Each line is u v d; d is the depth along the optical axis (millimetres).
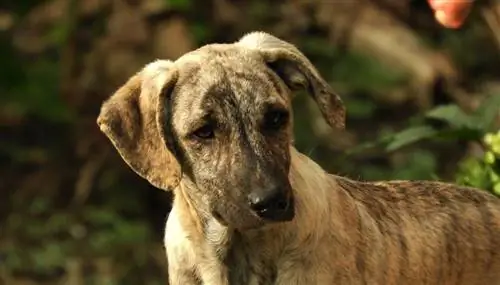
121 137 8250
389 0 18141
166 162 8172
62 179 16750
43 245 15688
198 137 8086
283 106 8055
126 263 15375
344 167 16016
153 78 8289
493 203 9273
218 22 17359
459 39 18312
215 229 8375
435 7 9359
